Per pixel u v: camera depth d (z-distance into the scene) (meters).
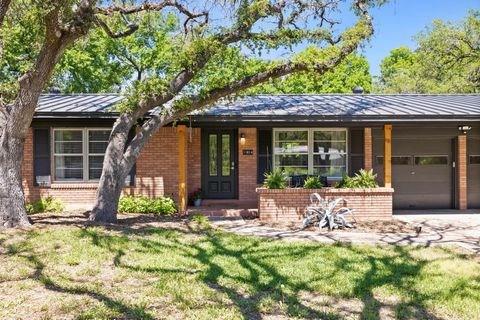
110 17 9.70
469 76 27.64
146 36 26.33
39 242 6.71
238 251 6.74
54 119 10.94
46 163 11.82
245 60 10.11
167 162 11.95
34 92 7.68
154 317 4.07
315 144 12.62
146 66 26.66
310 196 10.38
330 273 5.62
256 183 12.61
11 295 4.54
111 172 8.88
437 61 28.12
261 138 12.65
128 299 4.50
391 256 6.57
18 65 12.45
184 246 6.97
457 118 10.24
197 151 12.70
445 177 12.77
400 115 10.27
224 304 4.46
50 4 6.84
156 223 9.12
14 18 9.09
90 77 24.33
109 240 7.00
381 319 4.20
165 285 4.96
